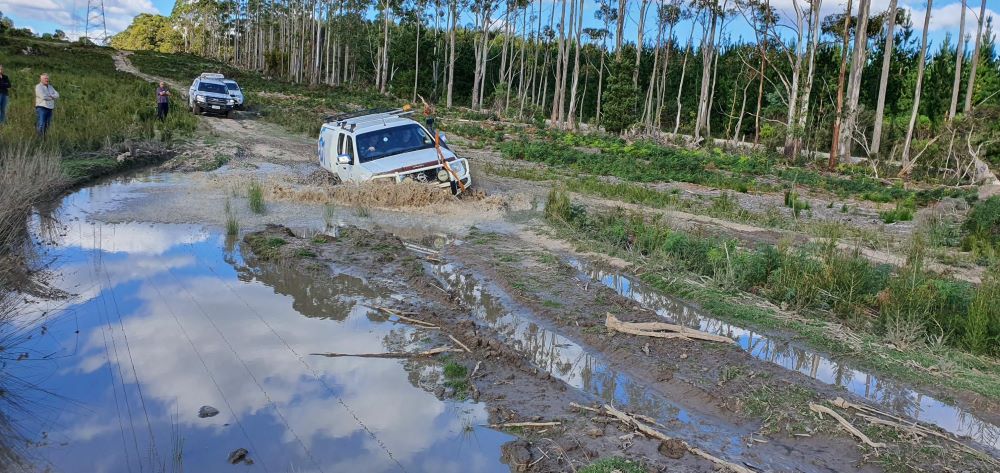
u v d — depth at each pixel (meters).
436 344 6.18
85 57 65.00
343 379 5.45
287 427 4.69
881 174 33.34
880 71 55.53
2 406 4.85
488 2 65.44
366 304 7.20
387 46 79.06
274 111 32.91
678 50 68.19
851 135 39.44
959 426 5.11
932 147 34.22
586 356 6.13
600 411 5.01
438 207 12.30
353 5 76.81
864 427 4.86
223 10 121.75
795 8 41.38
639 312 7.15
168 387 5.19
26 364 5.51
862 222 15.71
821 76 56.12
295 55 83.75
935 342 6.79
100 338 6.05
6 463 4.17
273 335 6.28
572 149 28.92
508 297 7.64
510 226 11.31
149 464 4.20
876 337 6.86
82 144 16.44
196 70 68.56
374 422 4.80
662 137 50.16
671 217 13.22
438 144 13.09
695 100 66.25
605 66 75.88
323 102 45.03
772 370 5.81
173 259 8.58
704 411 5.14
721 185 21.02
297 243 9.30
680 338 6.42
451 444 4.55
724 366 5.84
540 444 4.55
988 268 9.95
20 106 19.78
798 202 17.20
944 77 50.22
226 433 4.58
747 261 8.82
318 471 4.19
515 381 5.52
